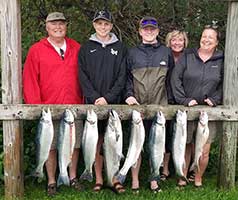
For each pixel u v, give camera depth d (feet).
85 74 9.88
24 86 9.96
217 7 12.91
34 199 10.02
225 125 10.37
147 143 10.23
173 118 9.77
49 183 10.32
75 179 10.60
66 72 9.96
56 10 13.44
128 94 9.96
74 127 9.22
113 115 9.15
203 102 10.12
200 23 12.99
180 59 10.16
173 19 13.12
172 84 10.11
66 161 9.30
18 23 9.39
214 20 12.96
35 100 9.89
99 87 9.87
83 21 13.34
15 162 9.77
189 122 10.28
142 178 11.32
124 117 9.66
